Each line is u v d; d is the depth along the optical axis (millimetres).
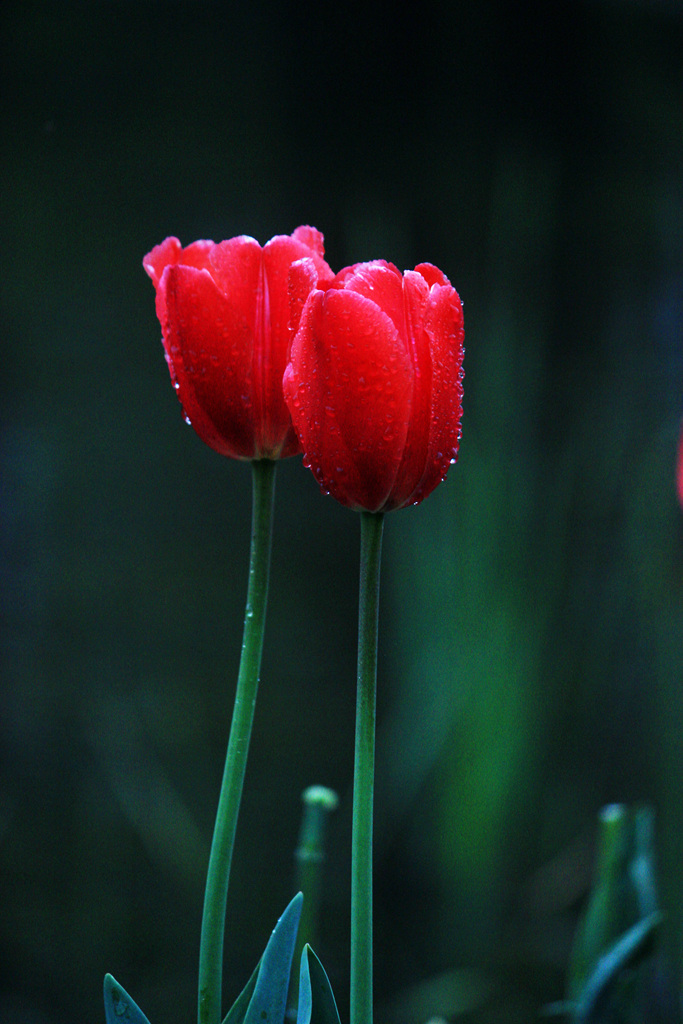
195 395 1639
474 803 4516
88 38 6996
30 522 6406
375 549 1629
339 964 4719
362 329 1607
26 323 6805
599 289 6551
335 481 1620
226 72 7090
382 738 5621
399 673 4879
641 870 1868
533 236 6098
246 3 7062
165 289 1638
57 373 6766
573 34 6852
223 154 7070
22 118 6969
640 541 5020
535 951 4555
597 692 5215
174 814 5336
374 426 1612
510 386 4855
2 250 6867
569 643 5172
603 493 5715
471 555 4625
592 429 6098
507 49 6848
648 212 6715
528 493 4828
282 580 6523
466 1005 4320
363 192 6875
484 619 4578
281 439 1642
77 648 6145
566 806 5012
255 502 1644
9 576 6254
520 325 5676
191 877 5227
